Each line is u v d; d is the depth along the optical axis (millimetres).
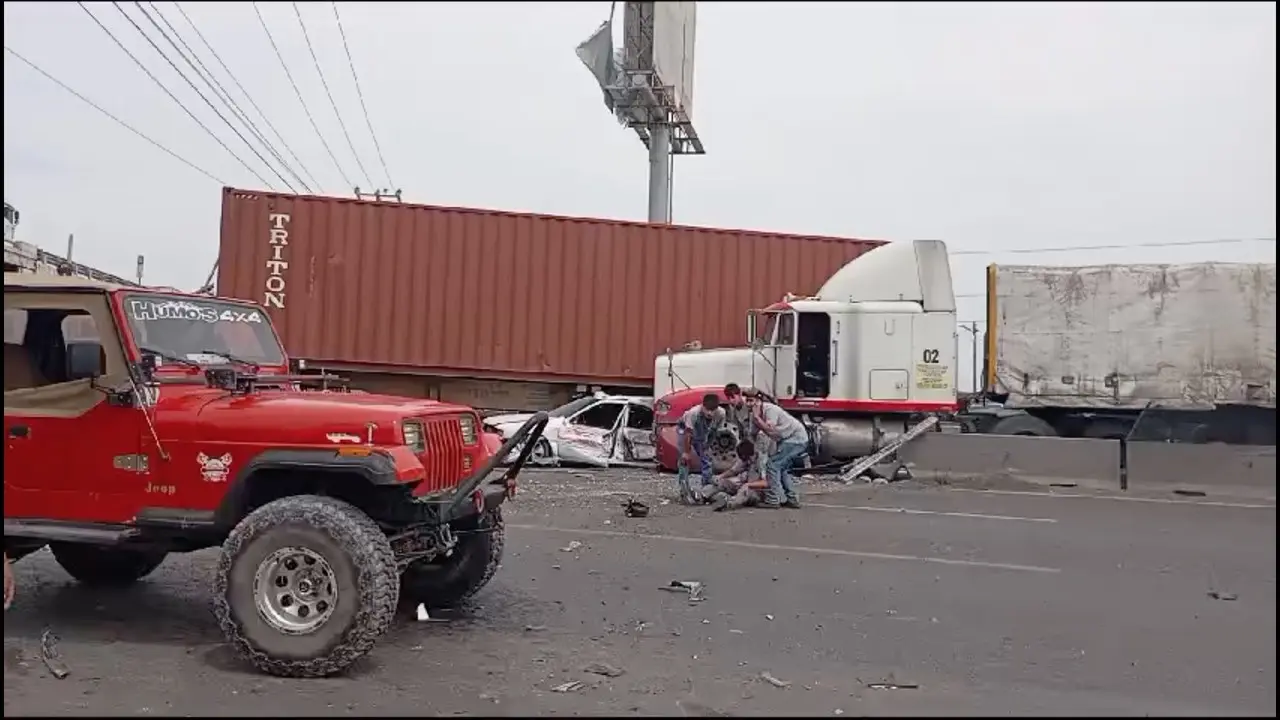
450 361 17125
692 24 29656
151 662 5246
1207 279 15883
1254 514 10672
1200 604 6723
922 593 7105
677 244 17547
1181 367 15930
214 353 6168
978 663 5391
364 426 5188
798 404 14453
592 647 5660
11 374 5590
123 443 5379
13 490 5484
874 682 5039
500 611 6480
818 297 15328
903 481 14172
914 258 14789
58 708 4484
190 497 5297
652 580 7488
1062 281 16609
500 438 6723
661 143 28047
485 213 17234
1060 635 5977
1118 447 13117
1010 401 16766
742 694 4832
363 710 4539
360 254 17000
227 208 16766
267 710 4508
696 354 15359
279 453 5148
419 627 6066
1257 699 4730
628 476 14484
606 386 17406
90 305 5547
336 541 4949
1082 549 8875
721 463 11781
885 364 14500
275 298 16828
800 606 6699
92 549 6914
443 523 5441
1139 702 4680
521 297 17266
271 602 5023
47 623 6012
